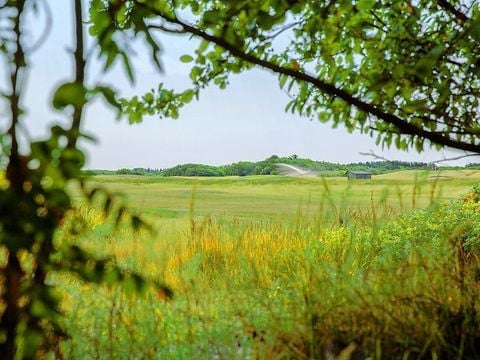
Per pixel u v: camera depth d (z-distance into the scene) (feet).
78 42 5.51
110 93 4.75
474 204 20.90
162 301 10.56
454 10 10.27
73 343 8.02
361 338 8.18
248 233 23.49
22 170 4.94
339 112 10.87
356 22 9.95
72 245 5.21
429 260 10.18
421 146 9.87
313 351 8.10
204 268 19.47
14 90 5.01
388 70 9.98
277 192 117.50
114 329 9.32
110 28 5.20
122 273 5.32
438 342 7.98
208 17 7.59
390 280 9.45
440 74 9.75
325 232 17.26
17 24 5.13
